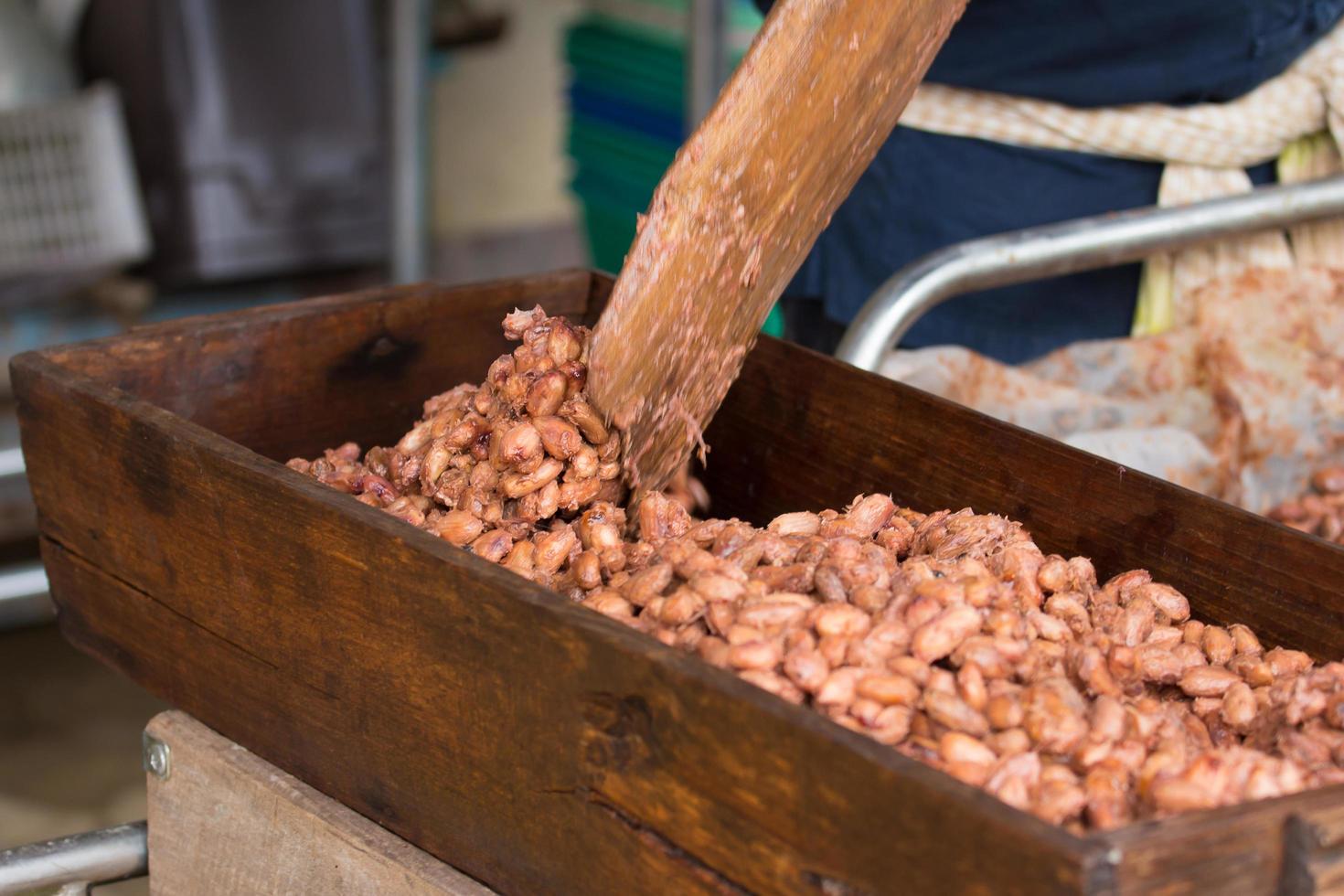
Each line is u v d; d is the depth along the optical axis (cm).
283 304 141
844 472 138
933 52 121
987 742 103
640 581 113
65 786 217
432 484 125
